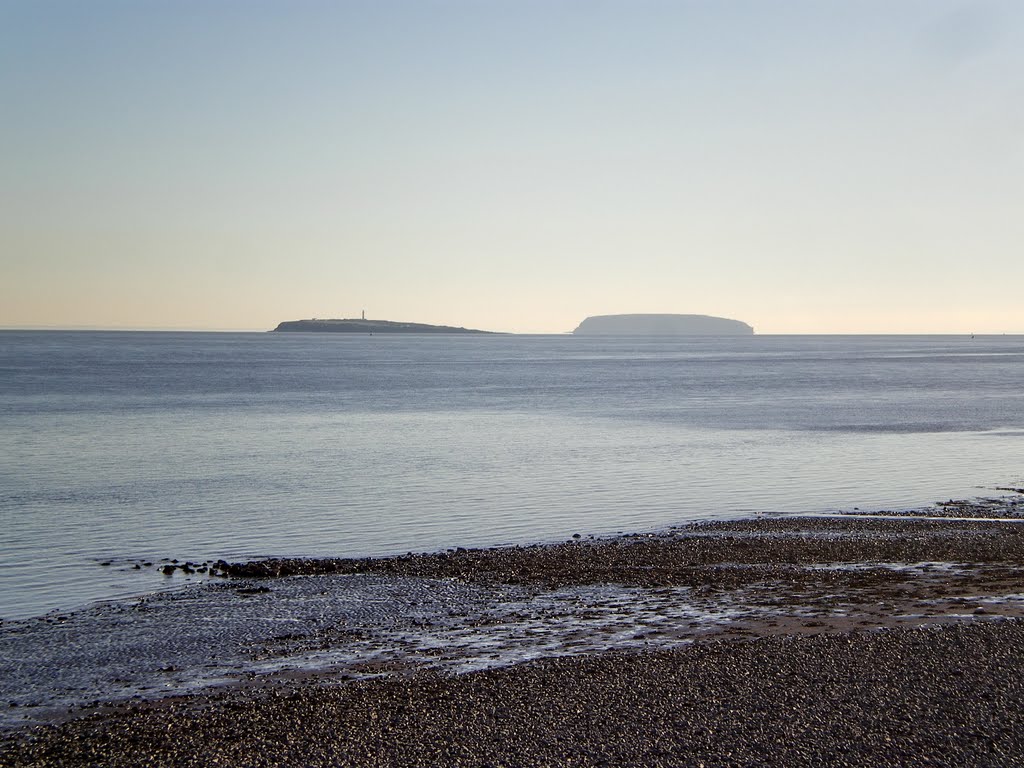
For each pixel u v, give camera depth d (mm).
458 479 40594
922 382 111812
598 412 73688
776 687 14922
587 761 12594
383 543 28594
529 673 15898
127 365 155750
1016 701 14195
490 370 148625
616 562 25141
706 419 67312
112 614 20906
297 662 17406
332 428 61875
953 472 42094
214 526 30969
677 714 14000
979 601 20359
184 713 14789
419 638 18734
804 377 125125
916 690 14688
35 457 47625
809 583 22500
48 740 13883
